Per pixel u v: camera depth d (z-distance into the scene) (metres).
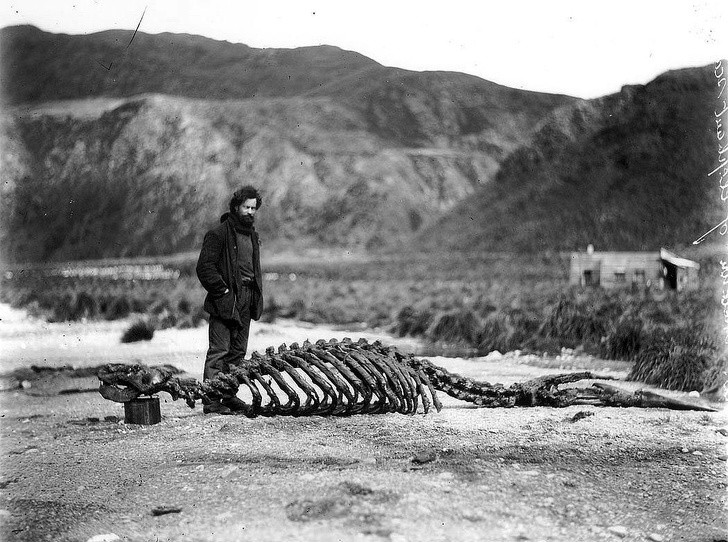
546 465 6.35
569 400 8.37
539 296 25.28
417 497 5.38
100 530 4.88
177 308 23.30
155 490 5.73
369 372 7.50
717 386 9.67
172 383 7.84
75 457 6.80
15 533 4.86
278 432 7.77
